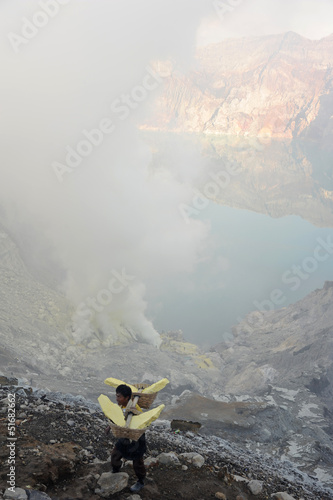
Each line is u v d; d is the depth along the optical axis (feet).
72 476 14.10
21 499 11.35
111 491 13.47
